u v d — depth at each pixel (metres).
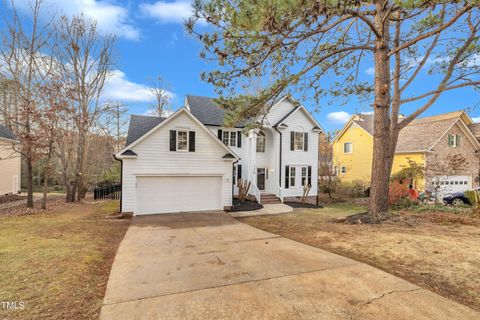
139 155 12.24
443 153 19.38
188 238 7.55
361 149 24.81
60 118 13.55
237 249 6.25
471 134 20.42
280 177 17.88
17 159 21.23
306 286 3.98
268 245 6.57
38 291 3.86
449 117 21.80
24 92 13.20
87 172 19.77
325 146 34.66
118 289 3.98
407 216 8.96
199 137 13.43
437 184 15.67
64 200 17.55
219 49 6.48
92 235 7.78
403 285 3.97
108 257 5.78
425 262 4.84
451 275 4.24
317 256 5.51
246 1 5.29
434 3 5.73
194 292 3.84
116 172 25.80
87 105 17.14
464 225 7.86
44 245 6.32
